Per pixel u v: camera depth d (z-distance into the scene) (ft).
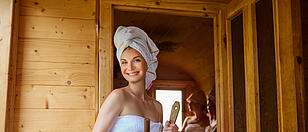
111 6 8.18
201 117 13.23
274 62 6.65
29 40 7.72
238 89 8.23
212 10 8.86
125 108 5.37
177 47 17.65
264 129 7.03
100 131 5.19
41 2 7.89
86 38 7.98
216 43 8.95
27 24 7.76
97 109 7.77
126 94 5.48
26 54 7.66
